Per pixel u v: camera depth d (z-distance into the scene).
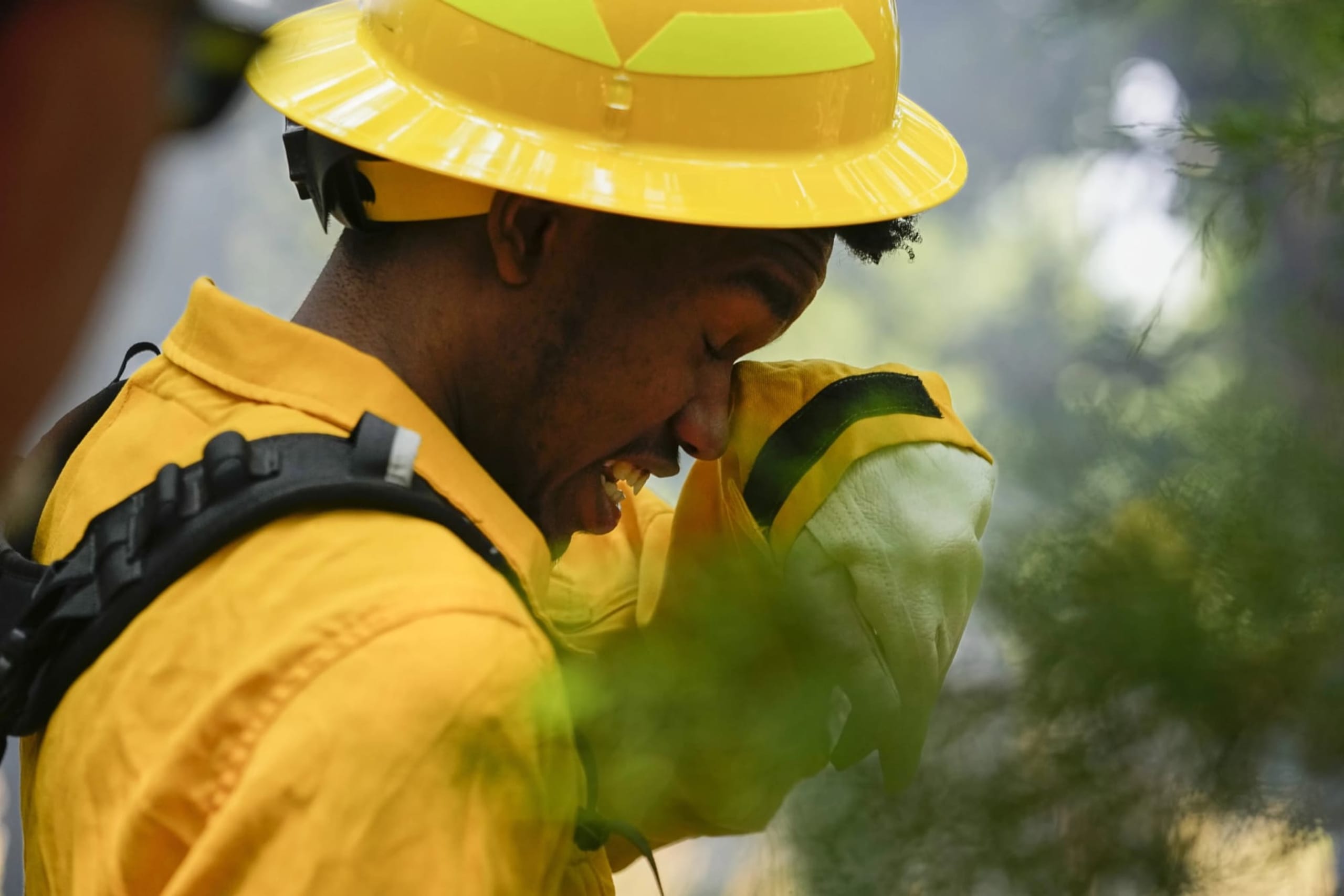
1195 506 0.64
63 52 0.44
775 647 1.11
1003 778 0.64
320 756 0.99
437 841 0.99
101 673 1.12
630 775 1.25
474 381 1.29
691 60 1.23
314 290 1.34
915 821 0.65
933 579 1.36
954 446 1.45
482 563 1.14
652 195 1.21
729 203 1.22
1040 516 0.67
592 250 1.26
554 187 1.20
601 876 1.38
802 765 1.09
